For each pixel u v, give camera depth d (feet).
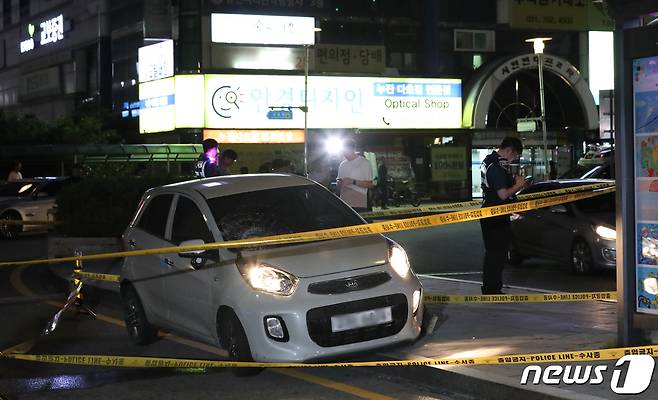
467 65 320.29
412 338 48.60
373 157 211.82
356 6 304.30
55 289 88.07
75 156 246.88
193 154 261.85
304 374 49.44
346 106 283.38
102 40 348.59
